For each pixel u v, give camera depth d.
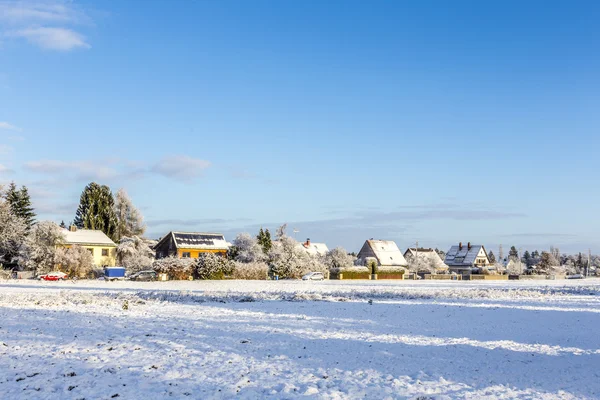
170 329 20.59
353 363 14.91
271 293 40.62
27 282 56.91
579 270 150.00
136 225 107.50
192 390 11.45
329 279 82.12
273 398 11.04
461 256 143.62
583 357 16.62
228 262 71.31
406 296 40.88
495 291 46.09
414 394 11.69
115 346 16.48
